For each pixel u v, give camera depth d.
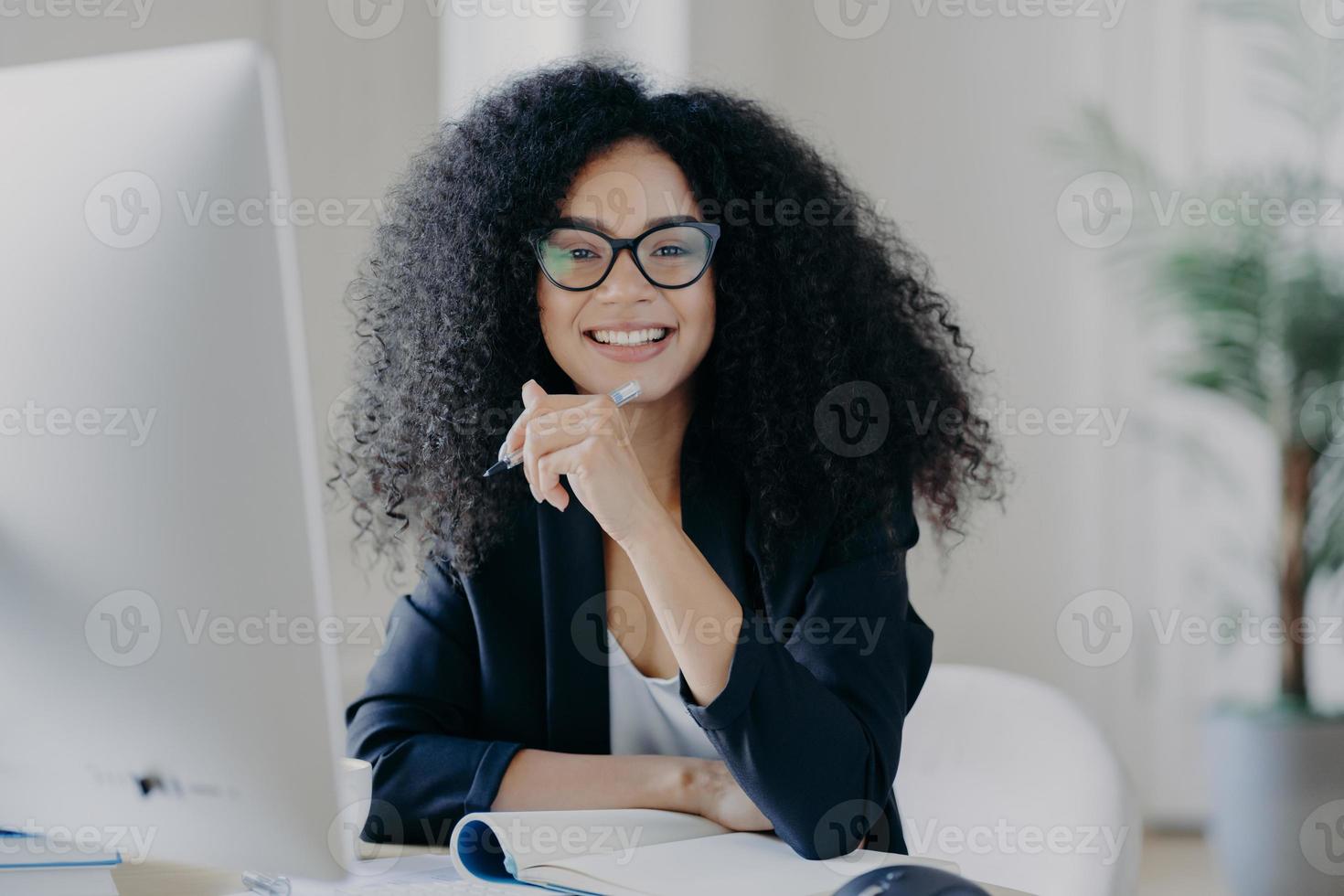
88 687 0.73
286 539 0.68
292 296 0.66
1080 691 2.98
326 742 0.70
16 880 0.83
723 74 2.64
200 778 0.72
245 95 0.65
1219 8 2.83
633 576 1.19
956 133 2.97
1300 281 2.56
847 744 0.97
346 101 2.12
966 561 2.97
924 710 1.38
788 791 0.92
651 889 0.81
